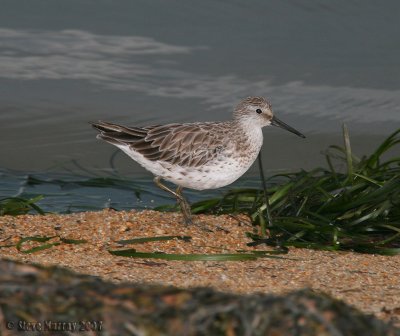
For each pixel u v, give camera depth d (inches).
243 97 708.7
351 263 411.5
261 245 441.7
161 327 240.1
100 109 684.1
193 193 584.4
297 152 644.7
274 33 794.8
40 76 724.7
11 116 671.1
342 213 470.3
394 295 356.5
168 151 482.0
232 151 485.7
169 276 374.3
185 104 697.0
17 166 605.6
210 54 766.5
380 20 807.1
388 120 684.1
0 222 452.8
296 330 240.5
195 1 831.7
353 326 247.6
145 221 464.4
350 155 494.0
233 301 246.7
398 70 743.1
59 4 829.8
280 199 485.7
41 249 412.8
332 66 750.5
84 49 763.4
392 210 471.2
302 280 377.4
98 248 421.1
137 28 796.6
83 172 607.5
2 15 804.0
